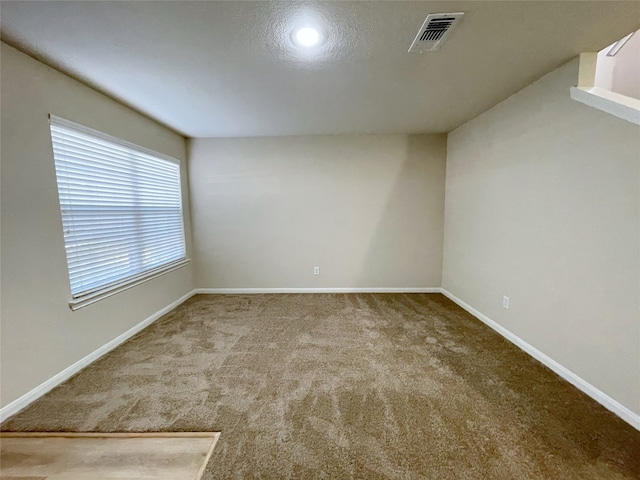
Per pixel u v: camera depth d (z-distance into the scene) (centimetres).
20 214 176
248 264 403
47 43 166
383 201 390
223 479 126
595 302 174
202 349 242
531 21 149
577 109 184
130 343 254
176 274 356
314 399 177
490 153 281
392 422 157
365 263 401
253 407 170
